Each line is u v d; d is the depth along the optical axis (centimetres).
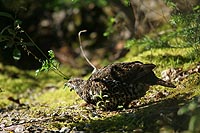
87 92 943
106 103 930
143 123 808
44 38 2164
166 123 784
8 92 1484
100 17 2253
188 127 748
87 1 2117
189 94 878
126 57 1526
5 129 922
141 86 901
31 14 2162
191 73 1045
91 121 896
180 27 1284
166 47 1266
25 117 1042
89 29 2258
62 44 2183
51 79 1650
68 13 2277
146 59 1264
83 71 1817
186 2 1118
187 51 1188
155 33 1463
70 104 1120
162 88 1033
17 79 1614
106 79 907
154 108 866
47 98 1320
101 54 2055
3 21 1878
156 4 1548
